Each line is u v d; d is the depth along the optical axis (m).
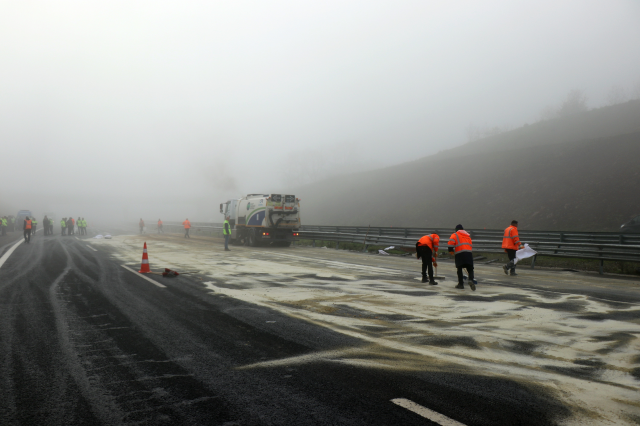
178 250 20.56
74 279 10.64
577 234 14.86
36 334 5.53
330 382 3.86
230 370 4.18
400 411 3.26
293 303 7.65
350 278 11.06
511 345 5.05
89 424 3.06
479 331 5.71
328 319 6.39
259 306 7.36
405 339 5.30
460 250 9.20
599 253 12.52
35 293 8.65
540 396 3.55
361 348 4.91
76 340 5.25
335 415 3.20
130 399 3.49
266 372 4.12
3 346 5.00
